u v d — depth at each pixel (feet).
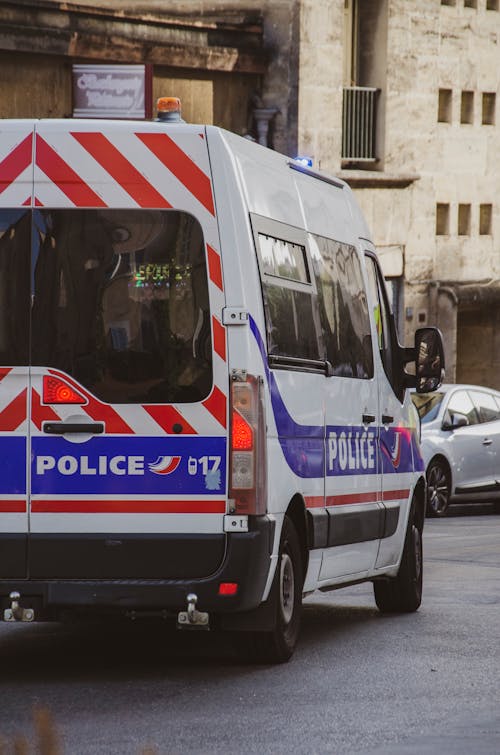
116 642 57.72
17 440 48.52
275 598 50.72
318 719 43.52
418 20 191.72
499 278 207.51
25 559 48.34
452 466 125.18
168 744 40.24
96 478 48.29
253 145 51.75
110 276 48.60
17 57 142.20
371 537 60.95
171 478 48.21
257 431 48.34
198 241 48.60
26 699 46.06
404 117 191.01
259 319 49.08
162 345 48.47
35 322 48.60
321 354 55.88
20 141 48.85
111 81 142.92
